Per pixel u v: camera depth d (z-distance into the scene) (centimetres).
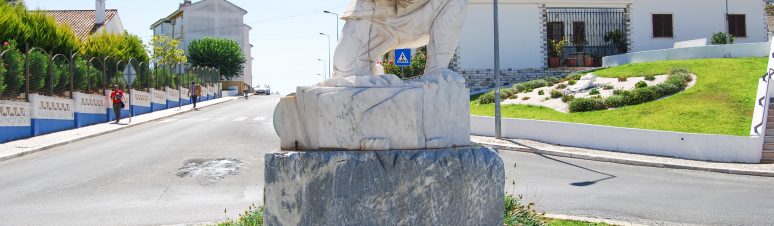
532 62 3834
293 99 496
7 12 2644
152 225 884
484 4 3788
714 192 1270
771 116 2020
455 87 537
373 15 549
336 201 460
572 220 852
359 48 550
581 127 2044
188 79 4712
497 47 2252
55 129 2372
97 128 2520
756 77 2584
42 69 2291
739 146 1750
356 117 473
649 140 1897
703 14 4072
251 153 1728
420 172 475
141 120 2978
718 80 2600
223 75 6600
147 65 3722
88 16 5150
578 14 3928
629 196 1195
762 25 4134
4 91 2033
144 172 1405
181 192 1169
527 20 3841
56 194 1143
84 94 2675
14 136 2052
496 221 541
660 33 4019
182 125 2748
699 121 2103
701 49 3172
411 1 545
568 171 1584
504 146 2052
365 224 464
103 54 3431
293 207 468
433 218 482
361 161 462
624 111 2373
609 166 1705
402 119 482
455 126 537
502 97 2950
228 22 7150
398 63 1905
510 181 1399
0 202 1066
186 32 6962
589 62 3834
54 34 2917
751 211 1038
